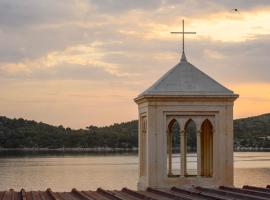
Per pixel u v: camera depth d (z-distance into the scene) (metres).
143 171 34.44
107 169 177.62
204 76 33.53
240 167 184.25
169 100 32.72
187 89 32.84
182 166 32.94
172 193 27.11
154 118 32.69
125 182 119.31
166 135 32.75
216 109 32.91
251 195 23.95
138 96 34.19
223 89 33.03
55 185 115.31
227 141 33.03
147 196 25.98
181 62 34.12
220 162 33.03
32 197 26.03
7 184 119.44
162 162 32.75
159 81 33.28
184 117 32.88
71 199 25.44
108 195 26.95
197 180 32.75
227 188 28.08
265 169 168.38
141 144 34.50
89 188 104.06
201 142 34.16
